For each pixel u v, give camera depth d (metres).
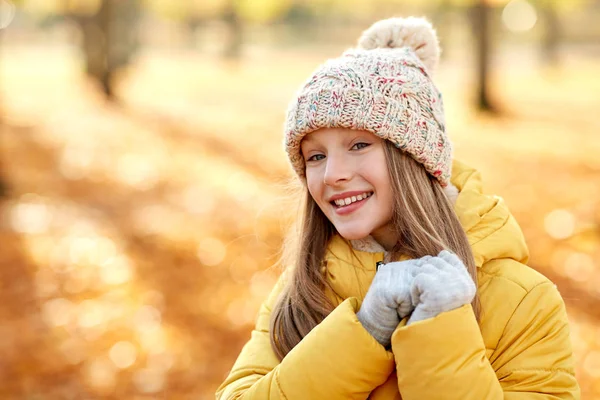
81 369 4.70
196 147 12.44
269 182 9.83
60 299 5.80
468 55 39.38
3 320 5.36
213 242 7.22
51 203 8.70
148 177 10.20
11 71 27.25
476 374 1.56
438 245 1.75
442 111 1.93
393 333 1.61
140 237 7.43
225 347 5.05
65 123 14.69
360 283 1.85
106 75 18.55
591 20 51.06
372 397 1.76
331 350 1.65
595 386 4.23
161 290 6.02
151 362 4.80
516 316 1.74
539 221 7.88
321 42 55.91
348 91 1.77
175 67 31.84
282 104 19.12
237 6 32.75
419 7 26.94
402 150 1.81
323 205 1.87
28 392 4.40
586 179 9.74
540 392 1.69
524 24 46.69
